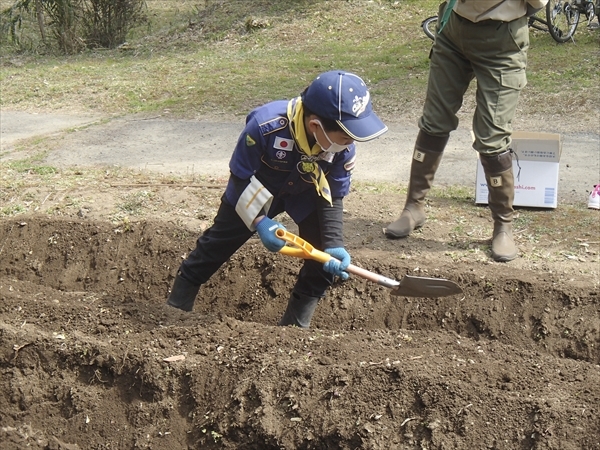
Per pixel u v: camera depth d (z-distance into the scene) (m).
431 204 6.14
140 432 3.95
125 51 13.35
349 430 3.67
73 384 4.16
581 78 9.59
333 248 4.00
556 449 3.43
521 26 4.95
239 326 4.37
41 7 13.78
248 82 10.59
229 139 8.34
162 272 5.46
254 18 13.27
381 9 13.32
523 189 5.96
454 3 4.91
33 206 6.21
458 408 3.63
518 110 8.90
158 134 8.62
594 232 5.53
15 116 9.82
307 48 12.12
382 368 3.82
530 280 4.81
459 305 4.84
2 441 4.00
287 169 3.77
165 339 4.24
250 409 3.83
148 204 6.18
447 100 5.30
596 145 7.78
